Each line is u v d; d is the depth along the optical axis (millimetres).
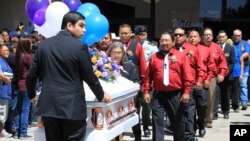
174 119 7285
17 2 16062
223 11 18125
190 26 17797
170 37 7277
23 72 9195
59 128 5215
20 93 9219
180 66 7195
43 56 5230
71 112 5043
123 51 8000
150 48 9906
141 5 17703
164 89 7211
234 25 18000
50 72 5168
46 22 6316
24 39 9195
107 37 8031
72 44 5160
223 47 11875
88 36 6352
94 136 5445
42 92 5180
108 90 5816
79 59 5121
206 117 10523
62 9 6223
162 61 7266
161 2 17672
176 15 17750
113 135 5812
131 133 9828
